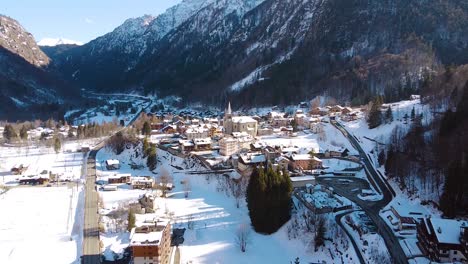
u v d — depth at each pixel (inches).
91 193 6624.0
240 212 5757.9
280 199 5093.5
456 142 5905.5
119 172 7810.0
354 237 4680.1
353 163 7362.2
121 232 5152.6
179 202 6141.7
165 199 6264.8
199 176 7042.3
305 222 5064.0
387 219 5029.5
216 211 5777.6
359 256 4281.5
